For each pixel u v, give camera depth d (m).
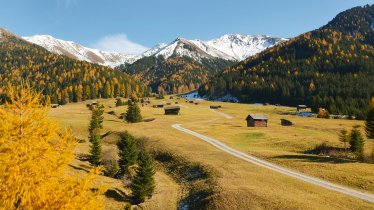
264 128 116.62
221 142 88.38
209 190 49.31
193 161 66.56
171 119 145.25
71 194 13.67
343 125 128.62
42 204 13.16
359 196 42.09
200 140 90.69
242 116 170.50
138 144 89.19
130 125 121.12
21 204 12.74
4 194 12.23
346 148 76.06
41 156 13.93
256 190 45.44
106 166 68.44
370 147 76.50
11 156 12.95
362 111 166.88
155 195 53.34
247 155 70.88
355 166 55.47
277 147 83.25
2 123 13.59
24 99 14.47
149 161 52.72
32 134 13.98
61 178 14.64
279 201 40.91
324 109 174.62
